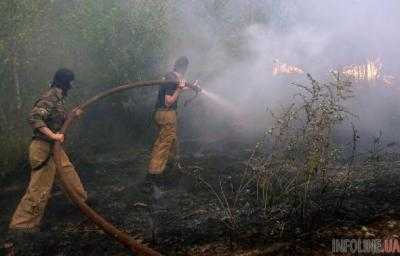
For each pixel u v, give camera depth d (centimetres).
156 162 494
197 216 410
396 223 356
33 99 557
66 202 459
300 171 421
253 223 384
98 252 364
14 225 402
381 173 450
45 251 374
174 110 500
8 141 526
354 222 365
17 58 534
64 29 565
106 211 436
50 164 409
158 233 387
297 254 335
